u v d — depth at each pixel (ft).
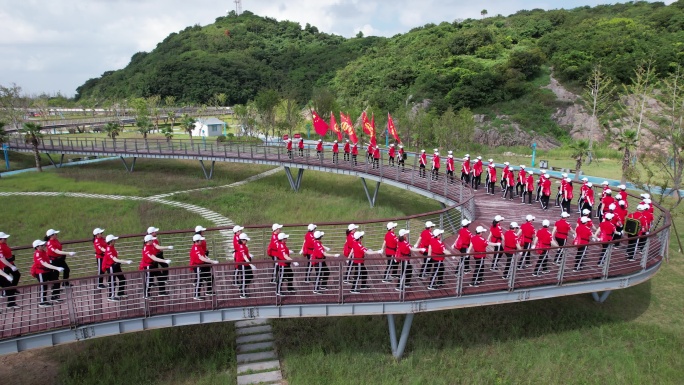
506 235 50.98
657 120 185.78
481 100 239.91
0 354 39.86
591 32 266.36
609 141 201.16
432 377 47.98
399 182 99.66
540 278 50.08
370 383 46.93
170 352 51.39
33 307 46.34
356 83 306.35
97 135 250.98
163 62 438.81
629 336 55.93
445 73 262.26
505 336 56.18
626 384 47.19
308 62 428.15
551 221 75.00
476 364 50.24
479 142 221.46
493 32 305.53
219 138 226.58
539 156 193.88
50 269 46.85
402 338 50.31
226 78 411.75
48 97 440.86
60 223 97.91
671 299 65.92
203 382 46.70
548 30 305.53
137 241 84.38
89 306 45.47
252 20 595.88
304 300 46.75
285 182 142.41
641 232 59.36
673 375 48.29
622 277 51.34
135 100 328.29
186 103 398.42
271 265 57.16
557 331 57.26
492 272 52.75
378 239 83.92
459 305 47.70
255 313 46.11
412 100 252.21
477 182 100.01
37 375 49.49
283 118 238.68
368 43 427.74
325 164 119.34
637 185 93.30
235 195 122.72
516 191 93.35
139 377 47.96
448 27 344.08
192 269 47.37
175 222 98.37
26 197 120.47
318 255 48.78
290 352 52.75
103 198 120.78
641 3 336.08
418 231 87.76
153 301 44.50
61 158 177.27
